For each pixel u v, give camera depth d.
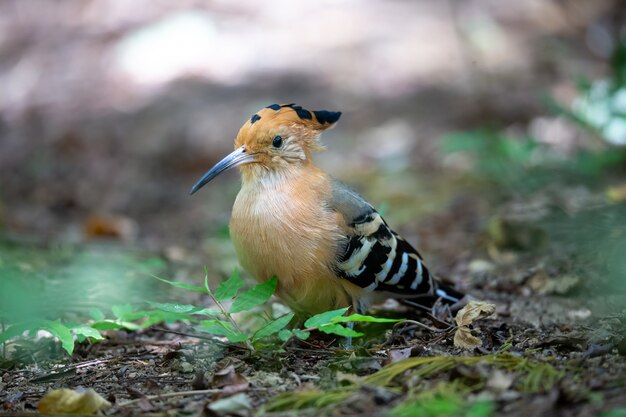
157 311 7.88
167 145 19.12
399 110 19.58
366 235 7.78
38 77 23.52
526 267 10.12
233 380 6.51
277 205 7.66
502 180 14.38
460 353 6.99
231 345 7.52
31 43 25.25
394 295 8.27
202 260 12.16
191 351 7.61
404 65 21.95
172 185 17.75
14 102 22.47
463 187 15.21
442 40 23.00
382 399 5.80
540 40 21.83
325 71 22.06
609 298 8.70
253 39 24.36
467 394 5.81
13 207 17.05
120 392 6.66
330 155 18.06
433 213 14.02
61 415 6.05
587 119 14.62
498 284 9.65
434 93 20.19
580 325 7.94
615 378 5.93
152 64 23.45
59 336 7.14
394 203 14.88
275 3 26.52
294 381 6.57
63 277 10.34
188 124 19.73
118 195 17.36
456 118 18.64
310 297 7.78
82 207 17.03
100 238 13.95
